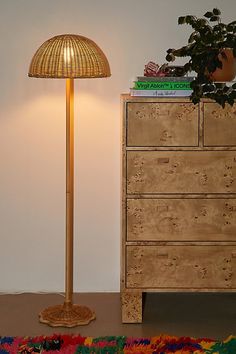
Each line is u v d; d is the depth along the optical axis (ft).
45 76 11.90
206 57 12.04
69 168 12.69
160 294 14.29
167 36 13.75
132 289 12.52
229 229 12.46
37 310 13.24
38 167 14.06
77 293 14.24
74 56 11.78
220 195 12.40
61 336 11.77
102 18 13.71
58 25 13.73
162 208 12.41
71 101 12.57
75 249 14.25
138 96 12.26
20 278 14.29
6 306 13.46
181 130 12.28
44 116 13.94
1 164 14.03
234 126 12.28
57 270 14.28
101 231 14.20
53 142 13.99
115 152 14.03
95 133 13.98
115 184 14.11
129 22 13.73
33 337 11.80
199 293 14.35
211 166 12.35
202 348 11.34
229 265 12.51
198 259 12.50
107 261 14.26
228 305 13.67
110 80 13.85
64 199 14.12
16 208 14.14
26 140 13.99
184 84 12.23
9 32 13.71
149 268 12.51
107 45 13.76
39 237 14.20
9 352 11.14
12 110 13.92
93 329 12.30
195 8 13.70
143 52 13.79
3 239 14.20
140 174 12.35
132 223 12.44
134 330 12.28
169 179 12.37
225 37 12.19
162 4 13.69
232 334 12.14
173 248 12.48
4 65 13.79
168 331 12.25
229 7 13.73
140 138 12.29
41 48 11.98
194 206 12.42
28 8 13.67
